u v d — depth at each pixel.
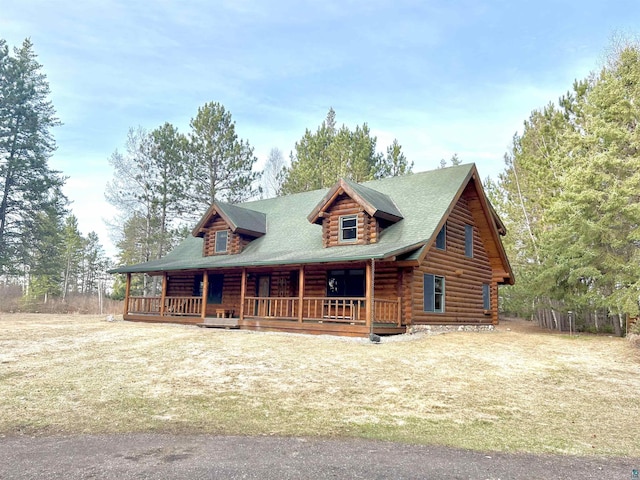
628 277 18.28
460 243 20.38
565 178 20.83
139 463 4.88
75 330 17.25
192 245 27.14
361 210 18.27
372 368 10.80
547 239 22.58
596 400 9.04
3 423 6.57
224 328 19.05
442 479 4.60
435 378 10.14
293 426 6.61
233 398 8.12
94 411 7.21
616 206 18.19
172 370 10.24
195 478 4.43
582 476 4.95
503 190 35.22
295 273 20.64
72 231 58.03
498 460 5.40
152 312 23.41
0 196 34.88
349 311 18.45
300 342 14.34
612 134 18.61
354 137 39.97
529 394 9.27
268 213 25.56
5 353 11.91
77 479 4.39
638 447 6.34
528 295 25.41
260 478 4.46
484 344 15.26
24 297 37.34
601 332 23.14
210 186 37.34
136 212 37.09
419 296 17.27
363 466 4.92
